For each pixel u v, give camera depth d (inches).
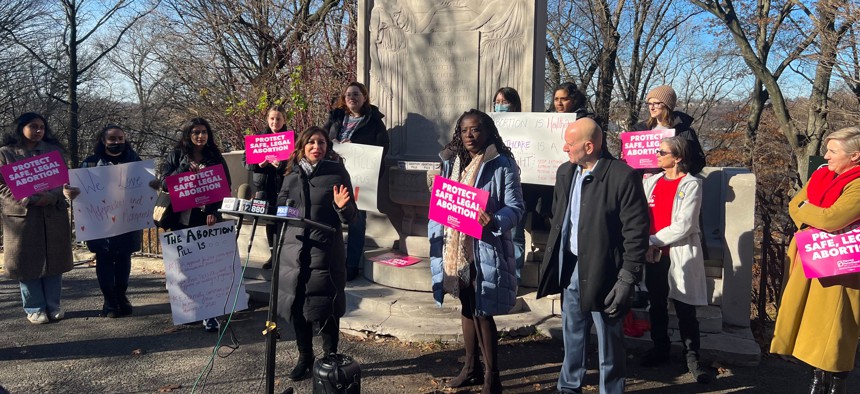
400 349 188.5
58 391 161.2
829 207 134.1
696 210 163.8
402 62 261.6
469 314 156.4
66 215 218.5
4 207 207.8
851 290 139.3
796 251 151.6
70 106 832.9
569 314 143.7
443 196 142.3
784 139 775.7
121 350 191.0
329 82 453.4
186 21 657.0
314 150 156.4
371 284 229.5
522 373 171.5
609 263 133.0
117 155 219.5
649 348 185.2
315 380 137.3
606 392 137.9
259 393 158.1
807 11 573.6
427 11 256.5
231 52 655.1
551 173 205.6
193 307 166.9
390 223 265.3
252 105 503.2
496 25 244.8
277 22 606.5
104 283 221.3
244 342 197.3
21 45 820.0
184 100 751.1
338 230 158.6
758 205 241.9
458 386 161.3
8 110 857.5
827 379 145.8
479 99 248.5
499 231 140.9
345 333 201.9
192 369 175.5
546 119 205.2
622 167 133.3
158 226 200.2
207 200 187.0
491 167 148.6
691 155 176.4
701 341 184.2
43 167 193.3
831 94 681.6
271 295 131.5
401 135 263.1
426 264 225.8
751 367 177.3
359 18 270.1
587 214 134.8
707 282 203.2
